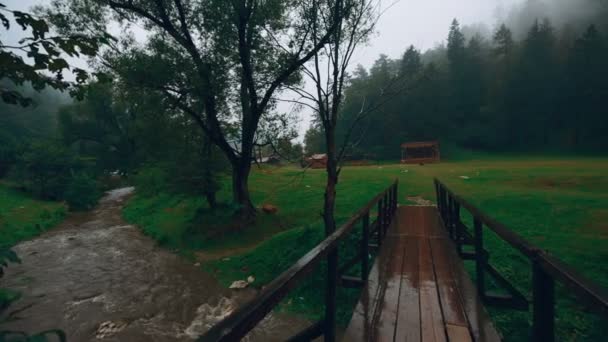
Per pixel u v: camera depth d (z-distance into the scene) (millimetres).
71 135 44000
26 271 11227
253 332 6641
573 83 56969
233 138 15438
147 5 11891
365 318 3041
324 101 8328
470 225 9641
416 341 2633
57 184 29359
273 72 11766
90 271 11023
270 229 13508
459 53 71438
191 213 17328
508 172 21656
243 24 11273
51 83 1901
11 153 37000
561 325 5242
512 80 62562
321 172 28562
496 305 4102
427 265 4688
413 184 18984
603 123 51969
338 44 7742
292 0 9047
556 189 15133
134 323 7328
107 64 10805
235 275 9695
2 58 1582
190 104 13719
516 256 7363
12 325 7281
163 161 15984
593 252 7051
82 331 7004
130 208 24516
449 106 68438
